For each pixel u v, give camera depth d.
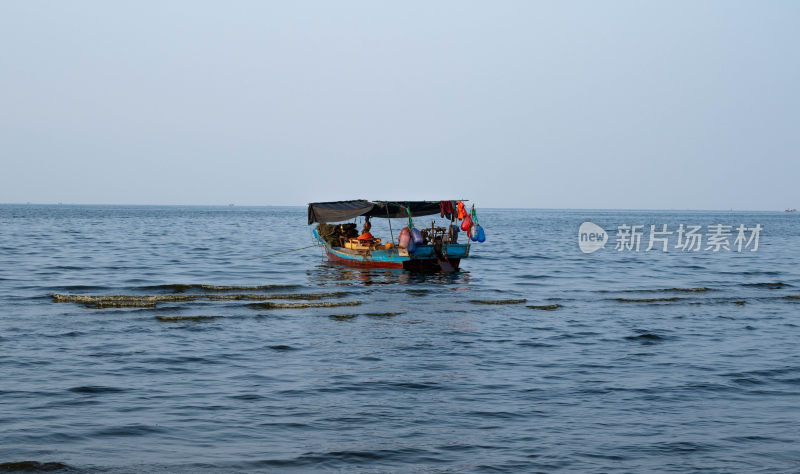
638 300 25.80
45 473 8.78
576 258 49.81
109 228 94.31
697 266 43.88
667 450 9.74
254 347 16.97
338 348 16.91
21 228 89.06
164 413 11.45
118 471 8.88
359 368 14.79
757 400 12.38
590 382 13.67
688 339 18.34
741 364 15.34
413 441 10.12
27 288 28.11
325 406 11.91
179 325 19.91
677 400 12.36
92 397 12.39
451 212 36.28
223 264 41.38
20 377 13.75
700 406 11.98
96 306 23.30
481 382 13.63
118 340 17.66
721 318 21.95
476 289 29.83
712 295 27.92
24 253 46.81
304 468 9.06
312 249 55.09
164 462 9.22
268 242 65.00
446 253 35.59
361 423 10.96
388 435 10.38
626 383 13.59
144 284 30.28
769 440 10.17
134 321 20.50
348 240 40.00
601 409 11.79
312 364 15.16
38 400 12.12
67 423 10.84
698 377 14.09
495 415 11.42
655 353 16.53
